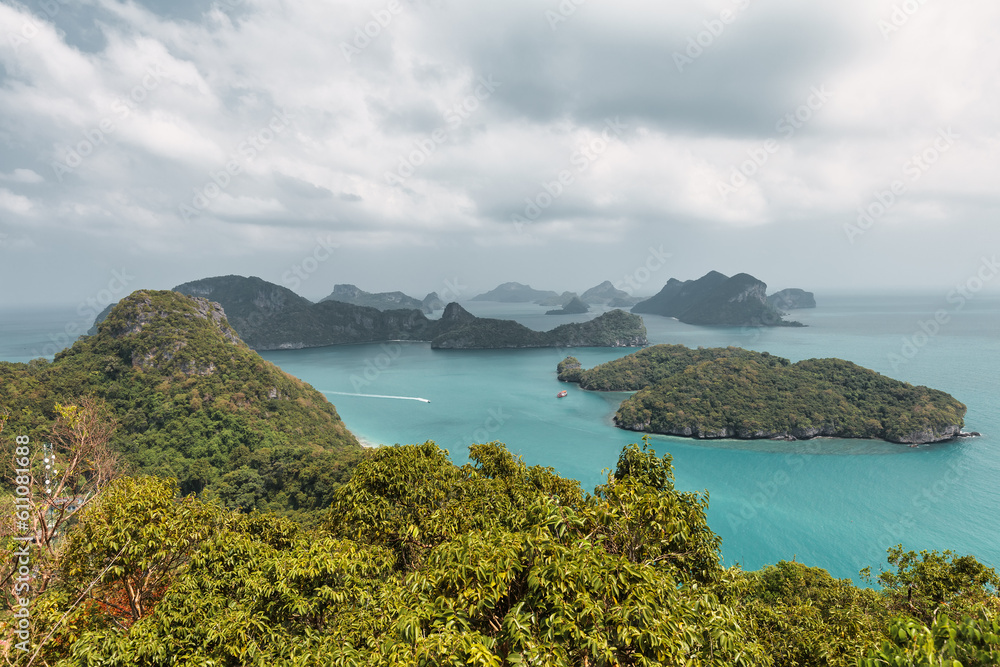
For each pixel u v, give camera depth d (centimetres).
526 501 1716
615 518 1041
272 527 1908
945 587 2083
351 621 1171
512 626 717
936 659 615
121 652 1063
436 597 853
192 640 1135
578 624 709
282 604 1234
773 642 1630
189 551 1462
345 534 1698
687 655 724
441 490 1823
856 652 1284
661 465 1469
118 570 1320
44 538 1413
